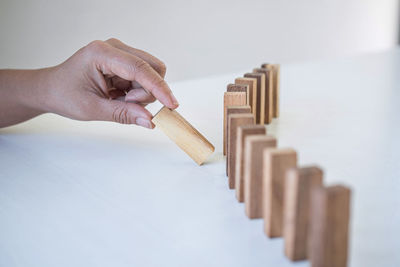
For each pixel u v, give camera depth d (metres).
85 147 0.50
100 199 0.38
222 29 1.28
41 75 0.51
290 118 0.59
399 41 2.16
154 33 1.10
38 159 0.47
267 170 0.31
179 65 1.19
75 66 0.48
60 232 0.33
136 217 0.35
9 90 0.52
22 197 0.39
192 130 0.44
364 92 0.77
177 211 0.36
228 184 0.40
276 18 1.45
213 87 0.82
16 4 0.82
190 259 0.30
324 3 1.63
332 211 0.25
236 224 0.34
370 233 0.32
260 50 1.42
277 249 0.31
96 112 0.49
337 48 1.75
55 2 0.88
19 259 0.30
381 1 1.96
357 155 0.46
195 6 1.18
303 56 1.60
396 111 0.63
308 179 0.28
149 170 0.44
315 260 0.26
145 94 0.48
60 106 0.50
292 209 0.28
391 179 0.40
